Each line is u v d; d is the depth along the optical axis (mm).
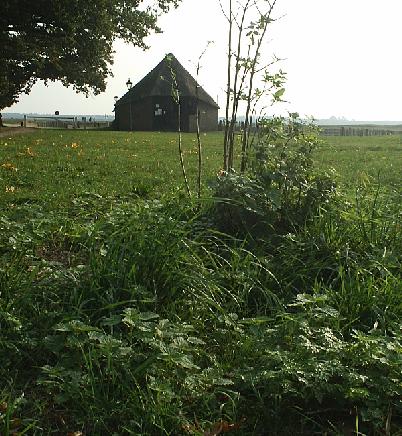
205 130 64625
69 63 40719
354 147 28578
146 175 12273
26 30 36750
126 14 41500
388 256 4617
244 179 5027
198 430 2719
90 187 9852
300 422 2891
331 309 3555
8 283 3859
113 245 4090
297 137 5398
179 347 3084
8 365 3131
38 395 2975
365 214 5438
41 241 4984
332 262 4613
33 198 8266
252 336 3475
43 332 3412
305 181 5180
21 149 18938
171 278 3939
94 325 3479
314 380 2955
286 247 4789
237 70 5754
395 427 2832
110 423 2768
